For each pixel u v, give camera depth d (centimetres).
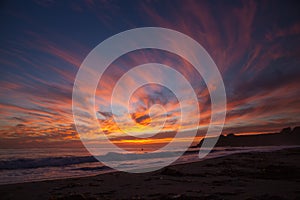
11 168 1473
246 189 711
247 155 2145
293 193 642
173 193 678
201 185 805
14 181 989
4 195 701
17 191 757
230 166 1338
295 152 2458
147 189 755
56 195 688
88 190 754
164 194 668
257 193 649
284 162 1439
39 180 1003
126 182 911
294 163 1372
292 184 790
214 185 797
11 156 2327
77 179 1005
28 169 1457
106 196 655
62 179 1011
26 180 1015
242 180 882
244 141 9188
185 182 878
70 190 761
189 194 654
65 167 1560
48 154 2788
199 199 588
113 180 969
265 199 576
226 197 602
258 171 1070
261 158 1775
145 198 618
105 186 827
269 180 873
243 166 1318
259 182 834
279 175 959
